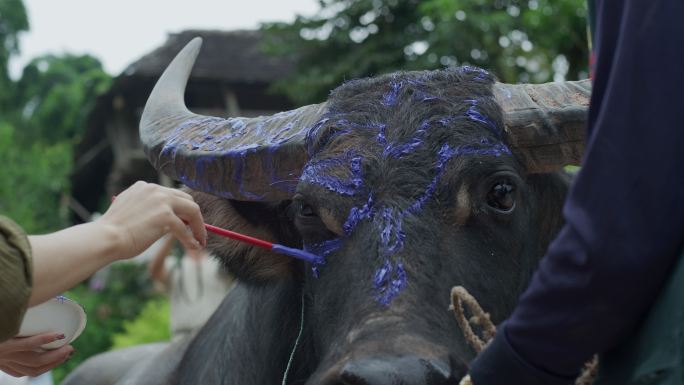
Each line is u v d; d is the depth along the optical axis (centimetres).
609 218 169
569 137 275
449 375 222
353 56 1152
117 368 517
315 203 270
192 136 319
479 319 218
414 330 231
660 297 173
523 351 183
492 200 263
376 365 216
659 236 168
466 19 1026
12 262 198
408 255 247
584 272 171
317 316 276
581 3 986
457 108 271
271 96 1634
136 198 230
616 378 183
